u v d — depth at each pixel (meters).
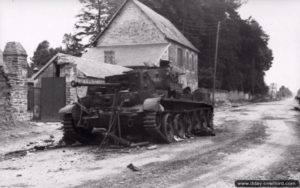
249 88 70.69
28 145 13.49
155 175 8.25
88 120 13.88
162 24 41.19
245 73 66.75
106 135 13.30
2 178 8.17
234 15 58.16
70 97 21.22
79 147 13.24
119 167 9.25
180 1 48.78
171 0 48.44
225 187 7.23
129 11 39.44
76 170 8.95
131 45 38.69
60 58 21.83
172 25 45.97
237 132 18.23
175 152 11.63
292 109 39.53
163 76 15.38
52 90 21.56
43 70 23.11
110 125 13.41
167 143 13.99
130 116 13.38
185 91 17.78
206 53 53.25
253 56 67.06
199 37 51.97
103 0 50.41
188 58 44.97
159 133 13.52
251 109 40.28
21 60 17.22
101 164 9.70
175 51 40.06
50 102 21.55
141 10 38.91
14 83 16.88
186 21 49.78
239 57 65.44
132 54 36.06
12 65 17.02
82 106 14.03
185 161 9.95
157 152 11.67
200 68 51.53
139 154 11.31
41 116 21.59
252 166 9.26
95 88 14.89
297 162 9.77
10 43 17.12
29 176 8.34
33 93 21.88
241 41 61.78
